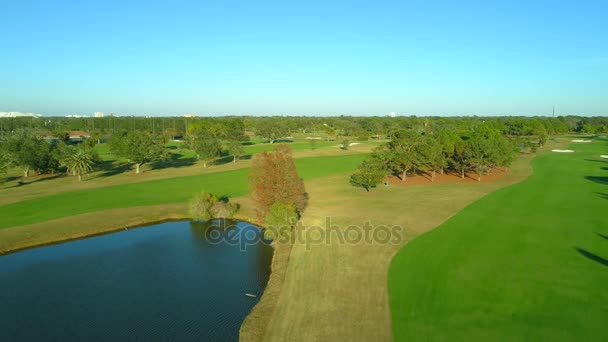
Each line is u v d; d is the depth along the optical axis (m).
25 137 100.44
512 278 34.59
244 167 107.38
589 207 57.34
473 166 86.88
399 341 26.20
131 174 96.38
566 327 27.28
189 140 153.25
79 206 63.19
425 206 60.19
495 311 29.52
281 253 43.69
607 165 102.88
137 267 42.47
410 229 48.38
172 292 36.75
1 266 42.78
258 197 52.53
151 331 30.47
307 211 58.47
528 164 106.56
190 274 40.59
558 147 153.38
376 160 78.19
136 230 54.50
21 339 29.72
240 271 41.12
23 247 47.78
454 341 26.05
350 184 80.25
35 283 38.78
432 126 196.38
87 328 31.05
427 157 82.31
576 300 30.75
